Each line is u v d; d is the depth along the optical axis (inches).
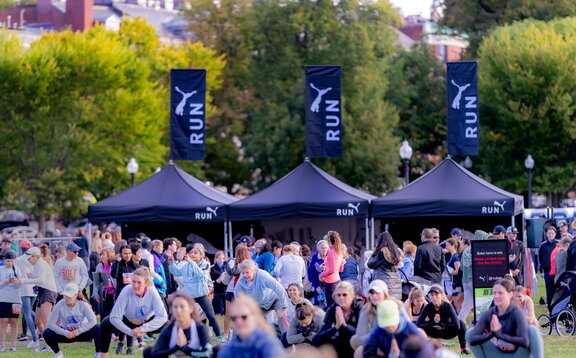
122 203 1199.6
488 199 1142.3
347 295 559.2
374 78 2674.7
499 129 2571.4
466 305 848.3
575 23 2605.8
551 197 2615.7
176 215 1189.7
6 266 839.1
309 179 1215.6
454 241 925.8
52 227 2733.8
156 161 2527.1
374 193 2630.4
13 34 2417.6
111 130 2438.5
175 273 830.5
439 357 425.7
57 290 870.4
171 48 2832.2
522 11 2893.7
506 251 811.4
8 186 2300.7
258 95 2787.9
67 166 2367.1
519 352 542.6
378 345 494.0
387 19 2728.8
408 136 2901.1
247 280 722.2
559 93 2463.1
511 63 2498.8
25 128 2314.2
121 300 661.9
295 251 868.0
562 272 866.1
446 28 3115.2
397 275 762.2
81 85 2401.6
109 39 2501.2
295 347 587.8
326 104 1233.4
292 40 2684.5
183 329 494.0
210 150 2839.6
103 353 689.6
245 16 2896.2
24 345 885.2
